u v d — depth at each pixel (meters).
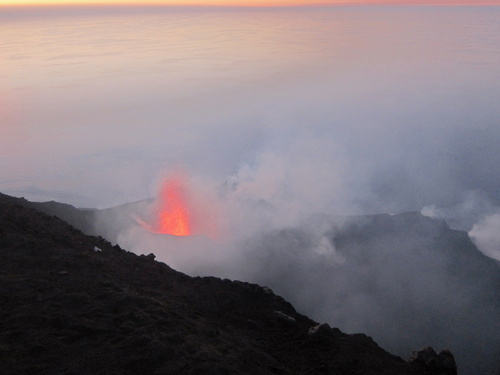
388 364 6.85
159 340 5.20
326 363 6.49
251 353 5.88
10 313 5.60
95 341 5.21
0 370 4.62
